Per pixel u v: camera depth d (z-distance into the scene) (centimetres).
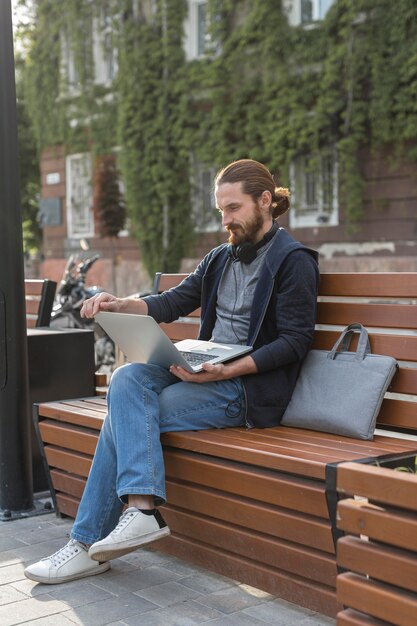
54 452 363
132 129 1416
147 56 1393
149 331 290
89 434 339
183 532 303
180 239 1377
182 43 1348
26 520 371
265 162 1223
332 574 247
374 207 1105
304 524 251
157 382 304
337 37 1117
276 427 307
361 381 289
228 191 313
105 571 302
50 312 471
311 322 304
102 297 331
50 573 290
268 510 263
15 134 373
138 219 1425
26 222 2214
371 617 202
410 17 1025
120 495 280
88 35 1518
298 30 1158
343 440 282
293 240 315
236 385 305
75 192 1616
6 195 372
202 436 290
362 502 208
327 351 308
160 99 1368
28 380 386
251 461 265
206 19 1273
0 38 369
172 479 304
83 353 427
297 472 249
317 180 1152
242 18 1246
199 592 283
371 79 1080
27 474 383
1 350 375
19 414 379
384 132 1071
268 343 311
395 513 196
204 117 1322
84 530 294
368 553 200
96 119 1514
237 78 1249
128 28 1414
